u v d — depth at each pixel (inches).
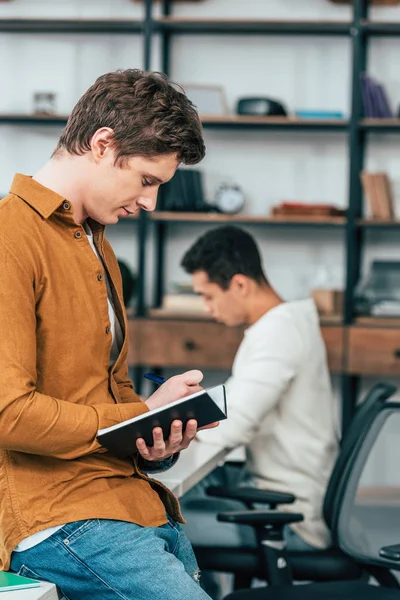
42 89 234.4
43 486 63.3
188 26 222.2
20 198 63.6
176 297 220.8
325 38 228.7
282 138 230.8
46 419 59.7
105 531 63.0
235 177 232.1
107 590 62.7
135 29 226.5
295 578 105.2
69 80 233.9
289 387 113.3
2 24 226.5
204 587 118.1
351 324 211.0
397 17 226.5
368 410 104.2
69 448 61.3
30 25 226.2
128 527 64.1
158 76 66.5
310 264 231.9
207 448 106.5
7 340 59.6
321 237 231.6
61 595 64.1
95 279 65.8
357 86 216.1
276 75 230.2
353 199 216.4
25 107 234.8
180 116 64.7
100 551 62.4
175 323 213.5
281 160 231.3
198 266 120.3
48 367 63.5
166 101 64.4
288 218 216.8
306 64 229.5
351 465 102.8
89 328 65.1
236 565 103.5
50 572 63.2
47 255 63.1
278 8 230.1
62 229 64.6
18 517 63.0
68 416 60.7
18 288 60.5
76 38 232.8
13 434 59.3
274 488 112.4
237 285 119.4
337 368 211.2
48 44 233.5
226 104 223.9
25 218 62.7
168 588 61.9
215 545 108.2
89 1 233.6
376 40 227.1
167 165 65.0
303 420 113.3
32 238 62.3
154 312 219.6
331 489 103.6
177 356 214.1
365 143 228.8
